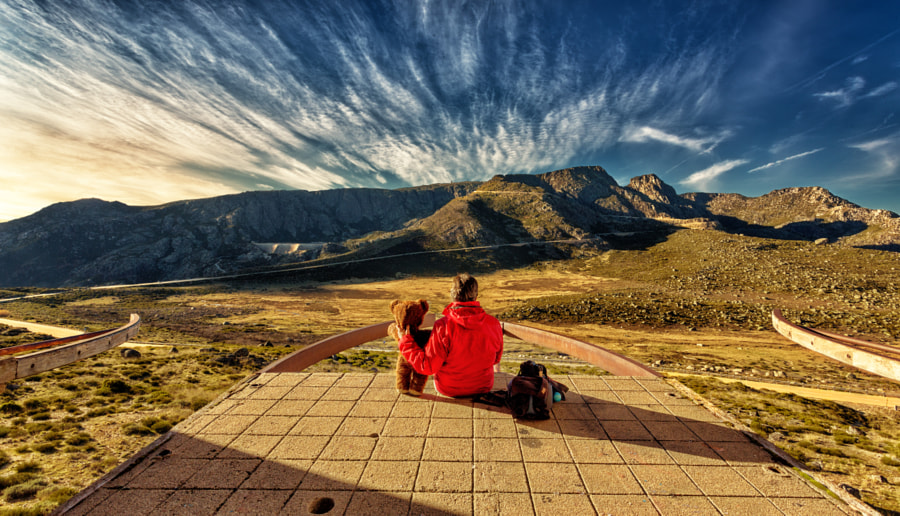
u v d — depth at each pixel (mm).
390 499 2020
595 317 69375
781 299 79750
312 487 2111
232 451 2467
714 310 71250
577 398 3271
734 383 28547
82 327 53531
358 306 94188
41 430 12031
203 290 119188
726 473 2252
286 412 3016
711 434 2693
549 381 3096
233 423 2840
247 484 2127
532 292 108062
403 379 3326
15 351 6969
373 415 2975
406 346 3148
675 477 2217
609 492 2090
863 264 99875
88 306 89188
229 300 102250
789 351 46375
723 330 59500
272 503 1981
